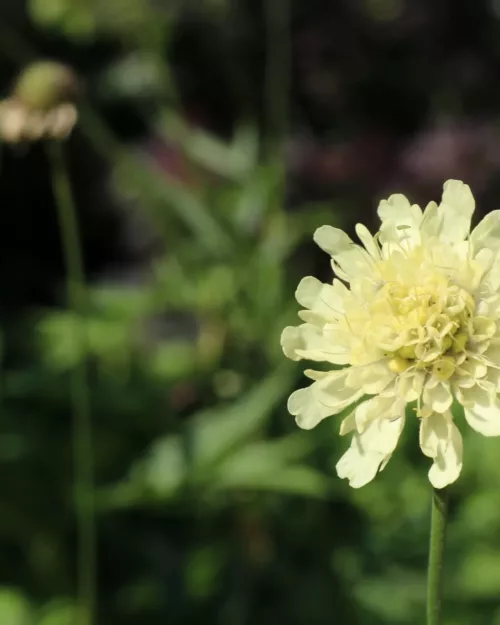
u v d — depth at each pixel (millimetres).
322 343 327
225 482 459
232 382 586
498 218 325
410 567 470
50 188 1009
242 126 910
